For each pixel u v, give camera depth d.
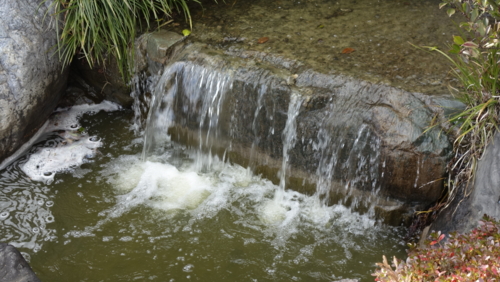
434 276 2.33
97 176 3.98
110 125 4.55
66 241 3.38
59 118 4.57
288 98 3.53
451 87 3.22
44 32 3.96
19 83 3.79
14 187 3.82
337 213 3.62
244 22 4.38
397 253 3.30
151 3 4.16
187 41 4.17
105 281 3.10
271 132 3.70
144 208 3.68
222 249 3.34
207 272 3.16
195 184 3.93
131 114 4.68
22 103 3.85
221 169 4.09
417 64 3.62
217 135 3.98
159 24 4.41
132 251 3.31
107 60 4.45
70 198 3.76
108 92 4.70
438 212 3.26
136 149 4.30
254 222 3.57
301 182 3.74
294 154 3.67
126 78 4.48
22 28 3.81
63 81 4.35
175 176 4.01
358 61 3.71
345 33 4.12
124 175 4.00
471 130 3.03
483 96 2.99
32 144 4.26
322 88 3.51
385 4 4.57
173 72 4.01
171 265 3.21
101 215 3.61
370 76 3.49
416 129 3.14
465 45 2.67
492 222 2.51
